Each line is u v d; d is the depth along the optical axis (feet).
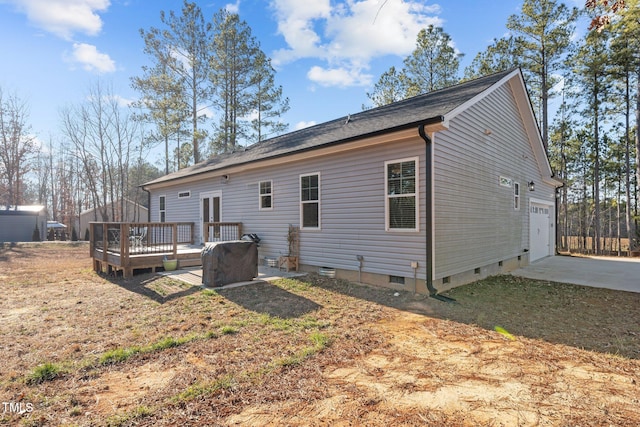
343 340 13.12
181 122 68.85
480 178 26.27
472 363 11.03
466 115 24.35
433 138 20.31
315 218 27.12
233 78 70.74
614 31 51.44
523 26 60.49
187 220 43.93
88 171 85.92
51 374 10.04
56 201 128.88
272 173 31.04
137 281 25.00
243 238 32.35
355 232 23.99
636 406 8.29
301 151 25.72
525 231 36.40
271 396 8.78
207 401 8.54
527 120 34.73
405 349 12.27
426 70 67.41
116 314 16.83
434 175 20.35
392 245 21.85
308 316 16.25
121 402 8.50
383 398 8.72
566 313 17.11
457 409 8.20
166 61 68.49
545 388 9.26
